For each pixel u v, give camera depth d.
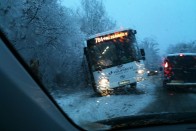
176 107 12.27
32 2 22.30
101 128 3.91
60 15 25.58
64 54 27.84
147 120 4.03
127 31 17.77
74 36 30.02
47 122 3.01
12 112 2.64
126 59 17.64
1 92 2.61
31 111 2.83
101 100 15.75
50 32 24.47
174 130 3.76
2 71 2.65
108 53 17.62
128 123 3.96
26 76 3.01
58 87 26.17
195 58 17.02
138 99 15.27
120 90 17.73
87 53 17.77
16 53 3.03
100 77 17.52
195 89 18.12
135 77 17.56
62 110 3.50
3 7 19.36
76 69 28.70
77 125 3.73
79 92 23.08
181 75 16.92
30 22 22.45
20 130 2.68
